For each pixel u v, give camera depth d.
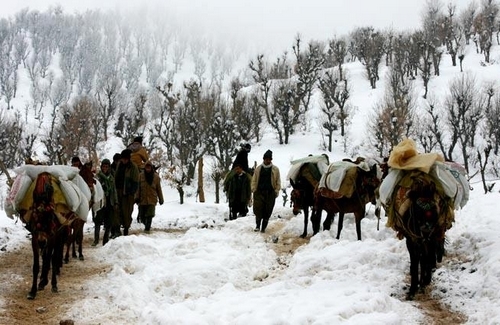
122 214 12.81
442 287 7.70
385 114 46.69
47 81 110.44
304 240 12.34
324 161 12.80
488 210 12.20
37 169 8.36
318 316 6.36
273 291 7.86
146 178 14.42
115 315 7.08
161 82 119.88
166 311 6.78
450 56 76.88
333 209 11.38
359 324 6.02
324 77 68.88
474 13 87.88
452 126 46.56
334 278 8.37
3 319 6.89
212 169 39.16
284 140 53.28
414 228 7.47
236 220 15.23
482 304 6.89
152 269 9.23
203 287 8.43
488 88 50.12
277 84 62.22
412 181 7.72
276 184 13.48
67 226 8.50
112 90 75.31
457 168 9.05
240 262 9.63
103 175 12.41
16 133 49.84
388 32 86.12
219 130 39.66
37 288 8.37
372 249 9.41
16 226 13.90
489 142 27.08
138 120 48.22
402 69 66.56
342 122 52.97
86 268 9.86
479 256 8.26
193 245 10.87
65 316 7.07
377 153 45.31
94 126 50.53
